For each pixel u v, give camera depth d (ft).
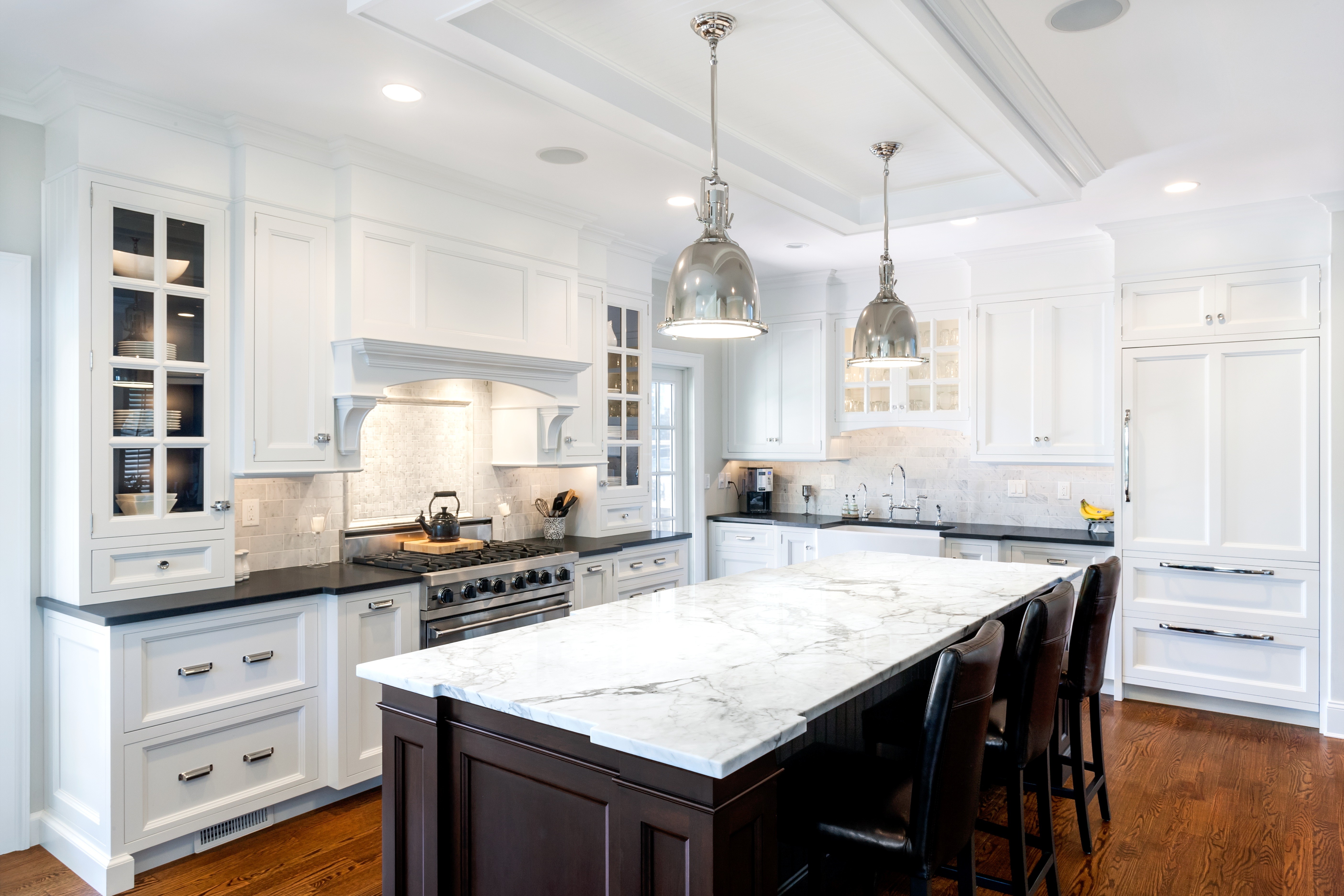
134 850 8.76
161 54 8.16
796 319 19.08
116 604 9.12
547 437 13.97
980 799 9.25
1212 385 14.11
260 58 8.24
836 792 6.23
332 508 12.25
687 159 10.05
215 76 8.65
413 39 7.18
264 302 10.08
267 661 9.84
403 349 10.98
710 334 7.54
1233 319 13.94
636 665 6.47
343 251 10.66
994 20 7.56
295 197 10.32
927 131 10.39
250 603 9.56
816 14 7.54
